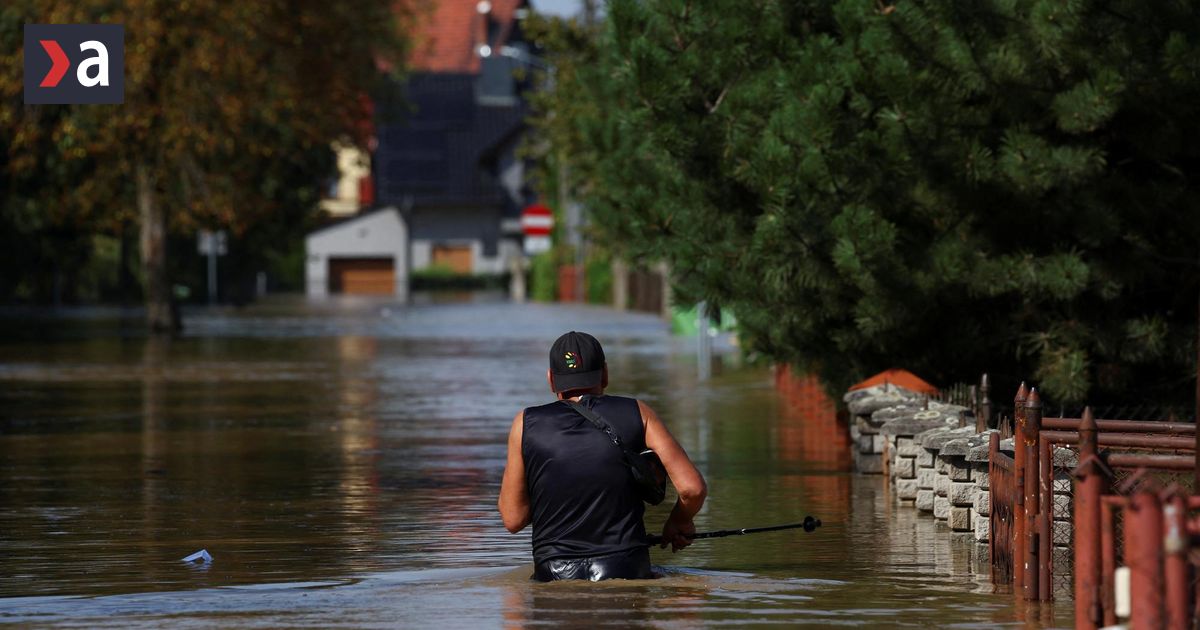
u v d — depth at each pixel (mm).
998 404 56531
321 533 40625
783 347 60969
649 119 58250
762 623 26906
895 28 50875
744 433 68250
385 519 43281
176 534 40594
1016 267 51719
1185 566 20219
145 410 81750
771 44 57438
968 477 39938
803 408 78500
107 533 40812
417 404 84938
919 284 52250
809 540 38625
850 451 60875
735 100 57156
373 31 175000
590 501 30625
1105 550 23875
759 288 56469
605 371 31609
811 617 27625
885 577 32750
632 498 30812
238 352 136750
